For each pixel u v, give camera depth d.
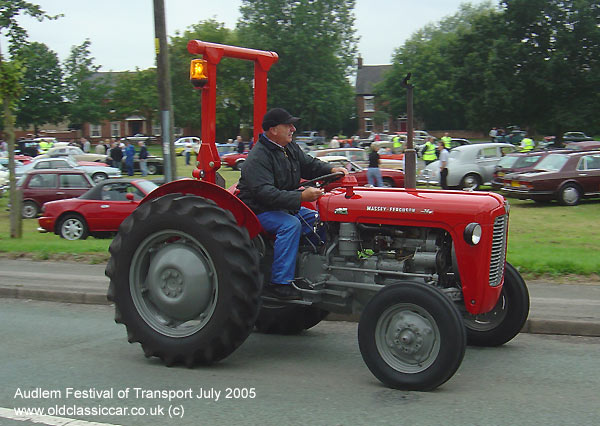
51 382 5.35
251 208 5.89
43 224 15.09
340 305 5.77
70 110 57.56
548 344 6.41
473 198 5.43
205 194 5.86
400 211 5.50
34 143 45.66
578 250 10.98
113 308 8.20
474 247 5.29
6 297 8.81
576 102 46.56
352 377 5.44
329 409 4.66
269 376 5.47
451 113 69.50
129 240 5.86
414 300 4.97
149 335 5.77
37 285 8.98
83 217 14.83
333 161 23.02
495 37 48.72
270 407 4.71
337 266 5.76
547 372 5.52
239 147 40.06
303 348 6.36
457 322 4.86
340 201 5.73
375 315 5.12
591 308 7.18
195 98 60.00
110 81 63.53
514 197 20.95
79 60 57.62
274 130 5.71
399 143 39.16
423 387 4.98
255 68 6.32
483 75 48.03
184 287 5.68
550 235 14.02
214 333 5.53
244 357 6.06
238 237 5.54
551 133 50.16
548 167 20.75
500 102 47.22
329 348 6.36
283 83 61.38
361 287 5.63
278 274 5.74
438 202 5.43
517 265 9.09
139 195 15.06
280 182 5.79
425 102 68.62
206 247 5.52
